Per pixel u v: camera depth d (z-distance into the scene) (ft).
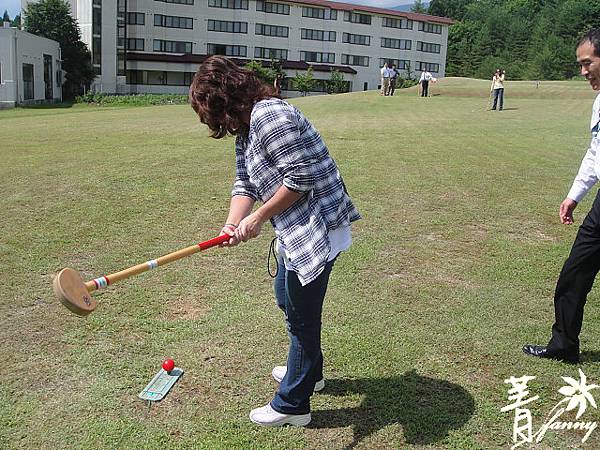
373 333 12.81
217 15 186.09
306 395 9.61
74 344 12.19
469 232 20.04
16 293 14.62
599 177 11.03
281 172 8.55
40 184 26.13
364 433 9.59
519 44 273.95
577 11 264.11
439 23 216.74
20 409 10.03
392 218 21.47
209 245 8.99
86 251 17.71
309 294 9.01
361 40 205.87
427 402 10.39
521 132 47.83
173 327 12.96
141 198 23.75
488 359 11.82
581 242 10.99
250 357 11.79
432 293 14.96
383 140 41.63
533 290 15.26
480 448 9.21
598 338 12.75
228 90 8.60
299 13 195.52
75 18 166.71
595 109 11.37
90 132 49.06
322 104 82.84
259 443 9.31
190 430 9.57
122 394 10.50
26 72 126.82
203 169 29.81
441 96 102.37
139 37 177.47
